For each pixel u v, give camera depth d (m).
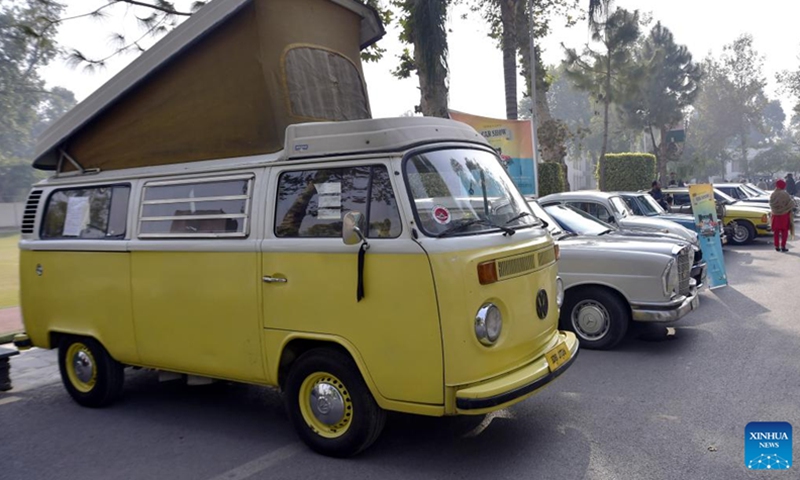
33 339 6.30
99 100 5.74
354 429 4.43
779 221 15.64
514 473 4.25
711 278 10.71
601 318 7.23
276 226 4.67
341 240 4.36
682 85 30.64
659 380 6.06
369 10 6.36
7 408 6.23
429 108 11.44
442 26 11.24
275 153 4.89
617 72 23.61
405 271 4.10
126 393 6.57
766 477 4.05
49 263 6.08
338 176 4.46
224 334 4.91
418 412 4.14
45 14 8.16
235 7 5.01
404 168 4.24
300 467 4.51
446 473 4.30
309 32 5.64
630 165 27.64
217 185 5.03
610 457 4.42
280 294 4.60
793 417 4.98
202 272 4.99
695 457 4.36
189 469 4.61
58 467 4.75
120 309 5.54
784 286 10.73
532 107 18.14
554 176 19.44
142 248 5.33
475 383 4.11
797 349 6.89
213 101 5.29
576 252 7.29
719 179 72.25
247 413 5.81
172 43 5.30
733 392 5.61
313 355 4.55
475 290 4.11
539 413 5.32
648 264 6.99
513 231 4.64
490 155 5.21
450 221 4.32
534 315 4.67
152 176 5.43
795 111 46.31
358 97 6.17
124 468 4.68
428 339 4.05
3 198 40.31
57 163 6.41
